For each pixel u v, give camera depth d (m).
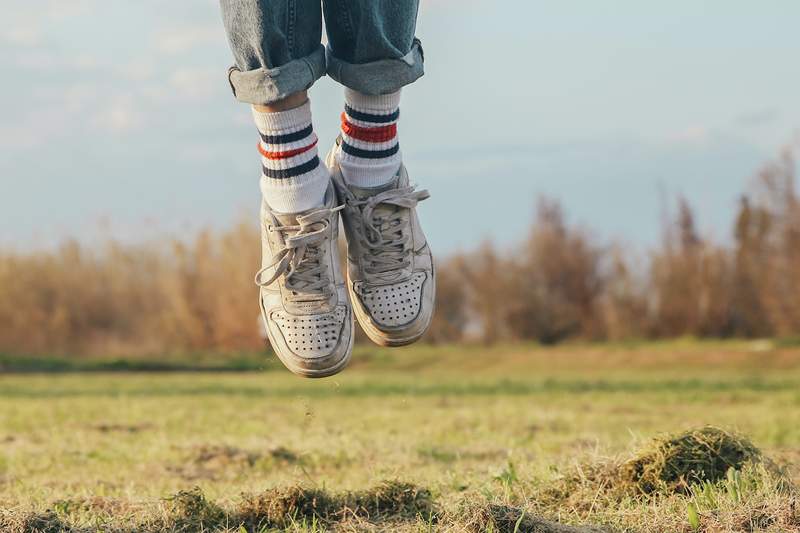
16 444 6.69
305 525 3.03
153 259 29.69
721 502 3.04
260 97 2.38
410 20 2.44
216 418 9.03
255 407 10.65
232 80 2.42
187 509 3.22
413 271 2.83
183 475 4.96
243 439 6.53
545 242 32.12
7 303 28.98
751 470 3.32
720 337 29.52
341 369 2.76
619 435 6.78
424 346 32.88
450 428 7.53
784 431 7.13
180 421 8.69
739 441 3.54
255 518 3.25
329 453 5.48
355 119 2.71
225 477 4.86
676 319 30.14
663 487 3.29
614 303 31.30
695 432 3.55
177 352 28.42
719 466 3.41
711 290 29.42
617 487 3.36
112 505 3.52
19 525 2.93
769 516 2.87
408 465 4.84
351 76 2.46
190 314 28.56
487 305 32.47
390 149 2.76
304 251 2.69
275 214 2.70
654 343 28.20
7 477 4.95
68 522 3.07
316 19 2.39
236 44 2.35
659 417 8.63
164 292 29.33
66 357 26.64
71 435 7.32
